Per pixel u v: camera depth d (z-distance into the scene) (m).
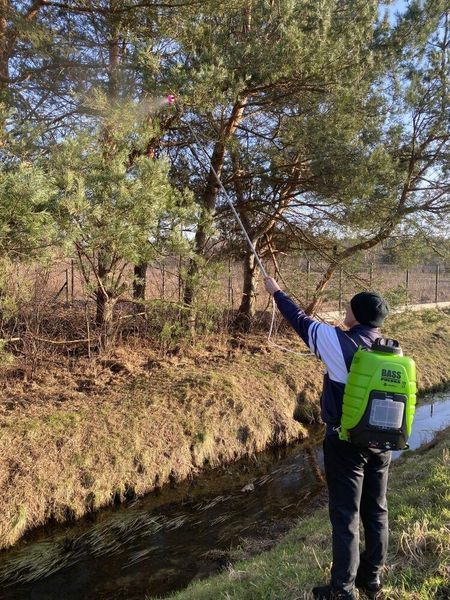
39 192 5.12
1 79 7.43
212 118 9.23
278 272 12.83
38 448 6.77
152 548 5.99
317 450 8.91
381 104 9.41
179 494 7.24
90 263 8.30
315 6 7.97
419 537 3.58
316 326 2.94
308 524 5.72
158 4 7.41
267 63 7.81
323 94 9.01
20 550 5.88
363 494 2.98
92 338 9.29
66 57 7.99
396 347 2.80
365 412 2.64
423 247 11.16
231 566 4.93
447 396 11.91
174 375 9.28
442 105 9.45
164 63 7.64
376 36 9.48
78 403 7.89
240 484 7.64
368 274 12.57
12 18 6.90
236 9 8.06
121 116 7.14
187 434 8.02
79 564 5.70
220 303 10.96
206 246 11.22
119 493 6.86
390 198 9.42
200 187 11.50
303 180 10.08
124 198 6.43
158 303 9.14
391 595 3.05
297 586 3.41
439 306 18.73
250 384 9.68
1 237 5.36
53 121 8.45
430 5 9.52
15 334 8.66
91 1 7.49
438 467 5.48
